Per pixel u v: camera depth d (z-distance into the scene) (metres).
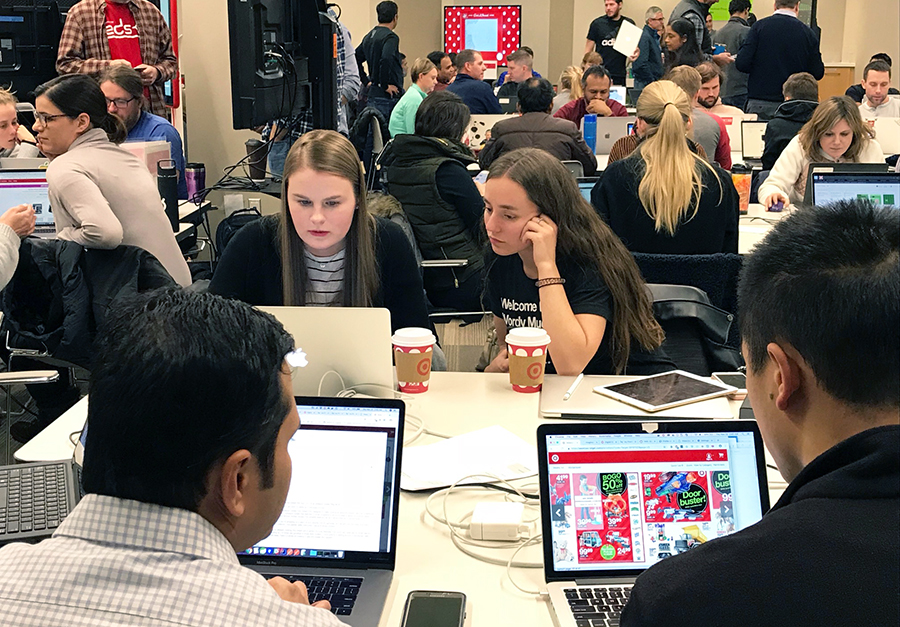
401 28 12.06
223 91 5.39
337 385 2.02
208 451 0.82
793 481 0.82
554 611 1.29
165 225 3.39
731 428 1.41
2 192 3.41
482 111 7.40
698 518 1.39
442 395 2.14
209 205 4.58
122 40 5.04
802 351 0.81
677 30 7.71
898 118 5.98
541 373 2.14
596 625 1.24
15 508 1.57
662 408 1.99
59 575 0.78
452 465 1.76
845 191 3.36
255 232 2.32
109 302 2.92
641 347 2.37
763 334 0.86
